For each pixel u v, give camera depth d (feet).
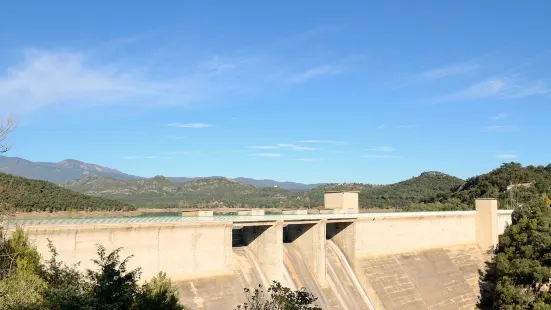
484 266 323.16
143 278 163.12
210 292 177.58
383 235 276.41
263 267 213.25
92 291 104.99
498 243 337.72
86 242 150.61
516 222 355.97
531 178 495.82
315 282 226.58
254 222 201.98
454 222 329.93
